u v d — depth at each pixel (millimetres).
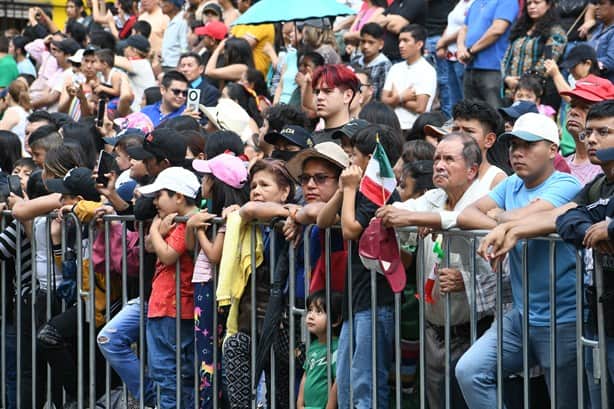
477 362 11617
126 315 15164
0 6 39469
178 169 14477
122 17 33219
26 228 16469
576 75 19266
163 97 21391
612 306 10711
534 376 12016
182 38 29609
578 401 11039
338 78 15695
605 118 11320
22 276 16625
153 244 14391
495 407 11648
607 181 11359
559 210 11031
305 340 13328
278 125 16891
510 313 11758
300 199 15000
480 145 13484
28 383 16703
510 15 22625
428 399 12789
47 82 28156
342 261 13023
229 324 13859
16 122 25375
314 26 23297
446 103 24594
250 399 13844
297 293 13469
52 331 15867
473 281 11656
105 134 20562
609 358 10906
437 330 12625
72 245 15859
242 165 14555
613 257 10648
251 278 13727
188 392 14703
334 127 15836
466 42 23125
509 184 12133
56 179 16000
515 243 10922
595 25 22094
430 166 14195
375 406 12516
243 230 13703
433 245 12500
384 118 16547
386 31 24609
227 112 19047
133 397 15891
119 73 24297
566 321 11312
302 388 13477
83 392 15883
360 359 12617
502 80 22250
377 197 12141
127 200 15680
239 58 24359
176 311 14461
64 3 38562
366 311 12594
